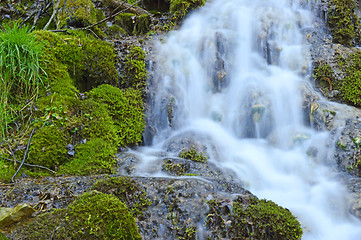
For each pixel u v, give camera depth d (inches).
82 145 141.1
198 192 103.2
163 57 196.9
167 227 92.4
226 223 92.9
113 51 187.8
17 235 82.6
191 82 193.9
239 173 142.1
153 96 180.2
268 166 153.6
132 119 166.7
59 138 136.7
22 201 99.7
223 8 255.8
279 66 216.1
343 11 234.8
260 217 94.3
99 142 143.6
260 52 220.1
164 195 100.8
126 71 184.5
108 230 85.5
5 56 142.3
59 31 207.5
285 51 219.0
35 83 151.0
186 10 247.1
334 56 209.5
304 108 180.5
